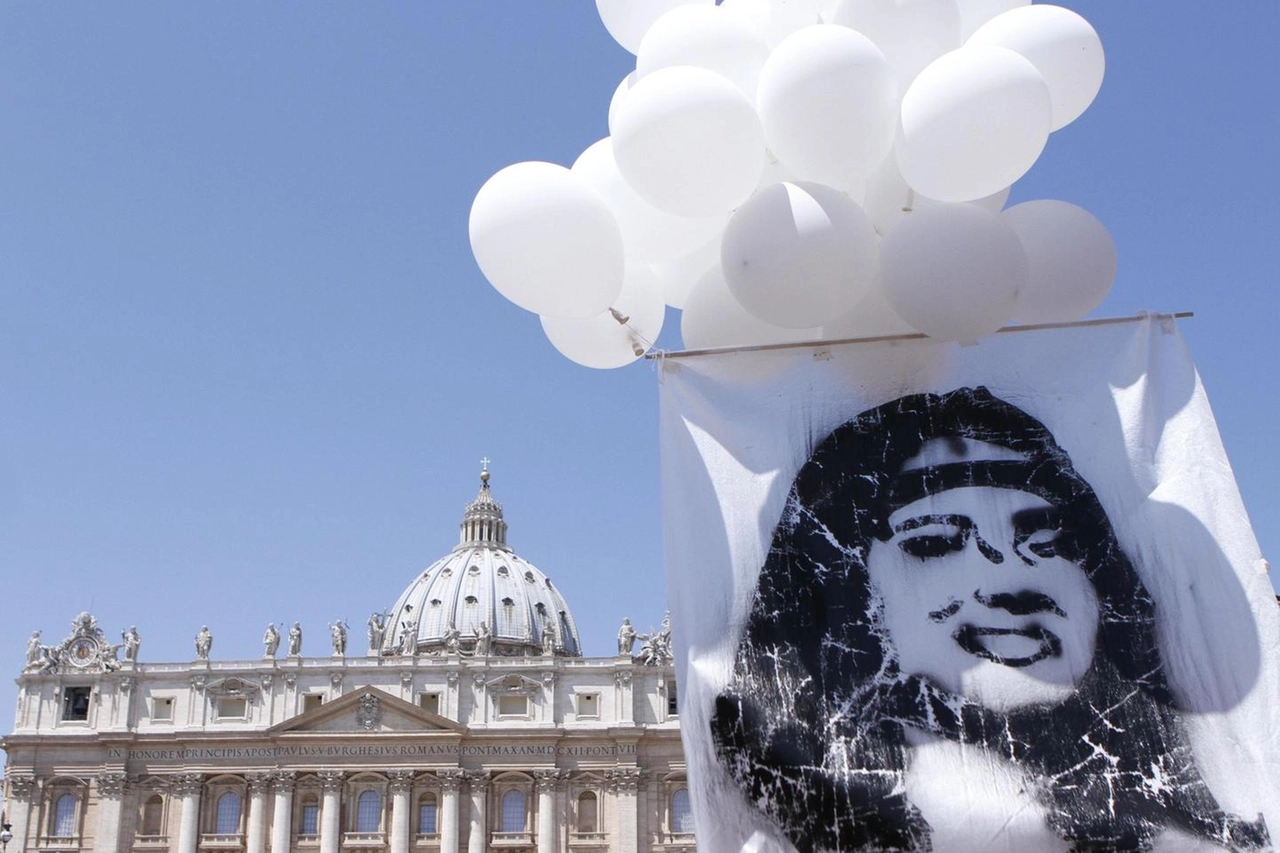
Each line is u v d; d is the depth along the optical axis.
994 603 13.02
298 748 118.00
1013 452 13.53
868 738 12.61
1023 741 12.48
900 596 13.13
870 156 12.98
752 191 13.38
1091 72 13.88
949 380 13.80
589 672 122.81
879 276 13.70
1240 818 12.04
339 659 121.94
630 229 14.10
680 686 13.15
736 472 13.65
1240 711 12.41
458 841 116.69
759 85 13.15
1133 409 13.59
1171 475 13.30
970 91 12.36
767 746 12.72
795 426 13.74
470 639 178.12
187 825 116.69
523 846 117.31
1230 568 12.86
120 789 117.19
